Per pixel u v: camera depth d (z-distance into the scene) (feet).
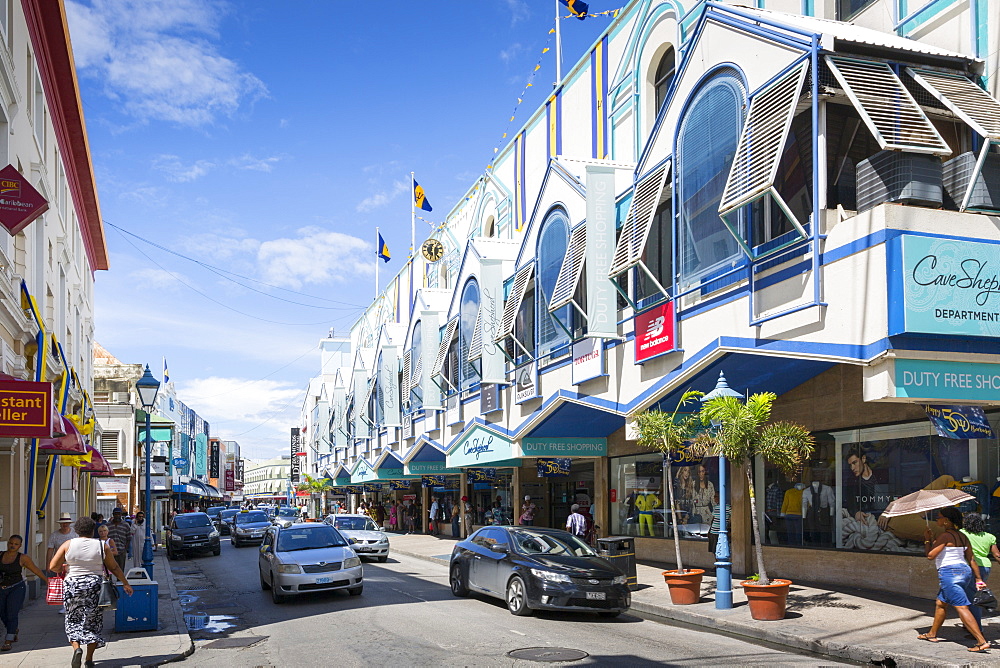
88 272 105.29
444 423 101.40
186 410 270.26
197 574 78.07
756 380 50.52
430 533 131.34
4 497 53.06
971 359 35.27
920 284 33.96
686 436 47.01
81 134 73.92
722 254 46.09
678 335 50.37
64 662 32.89
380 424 134.31
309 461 280.92
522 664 30.81
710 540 60.59
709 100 47.26
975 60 39.19
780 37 40.78
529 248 74.33
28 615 47.70
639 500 70.90
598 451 75.20
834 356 37.50
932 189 36.63
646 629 39.70
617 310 59.06
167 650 35.27
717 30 46.57
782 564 53.52
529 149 88.84
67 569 31.24
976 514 37.47
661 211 54.19
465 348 92.12
